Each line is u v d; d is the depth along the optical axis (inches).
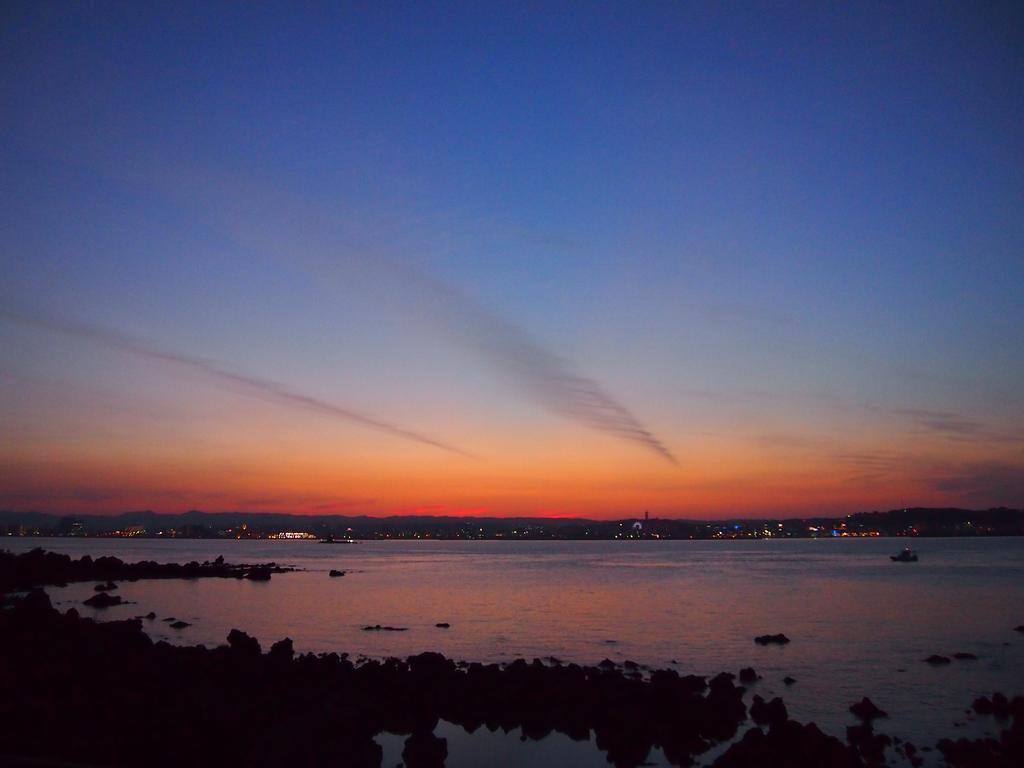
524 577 4114.2
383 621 2025.1
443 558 7495.1
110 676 949.8
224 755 687.7
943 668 1294.3
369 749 756.0
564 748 852.0
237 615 2139.5
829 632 1763.0
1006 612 2181.3
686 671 1275.8
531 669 1152.8
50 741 658.2
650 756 824.9
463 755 829.8
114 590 2869.1
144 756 658.8
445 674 1114.7
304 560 6737.2
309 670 1112.8
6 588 2699.3
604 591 3061.0
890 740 855.1
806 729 775.1
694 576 4148.6
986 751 794.8
